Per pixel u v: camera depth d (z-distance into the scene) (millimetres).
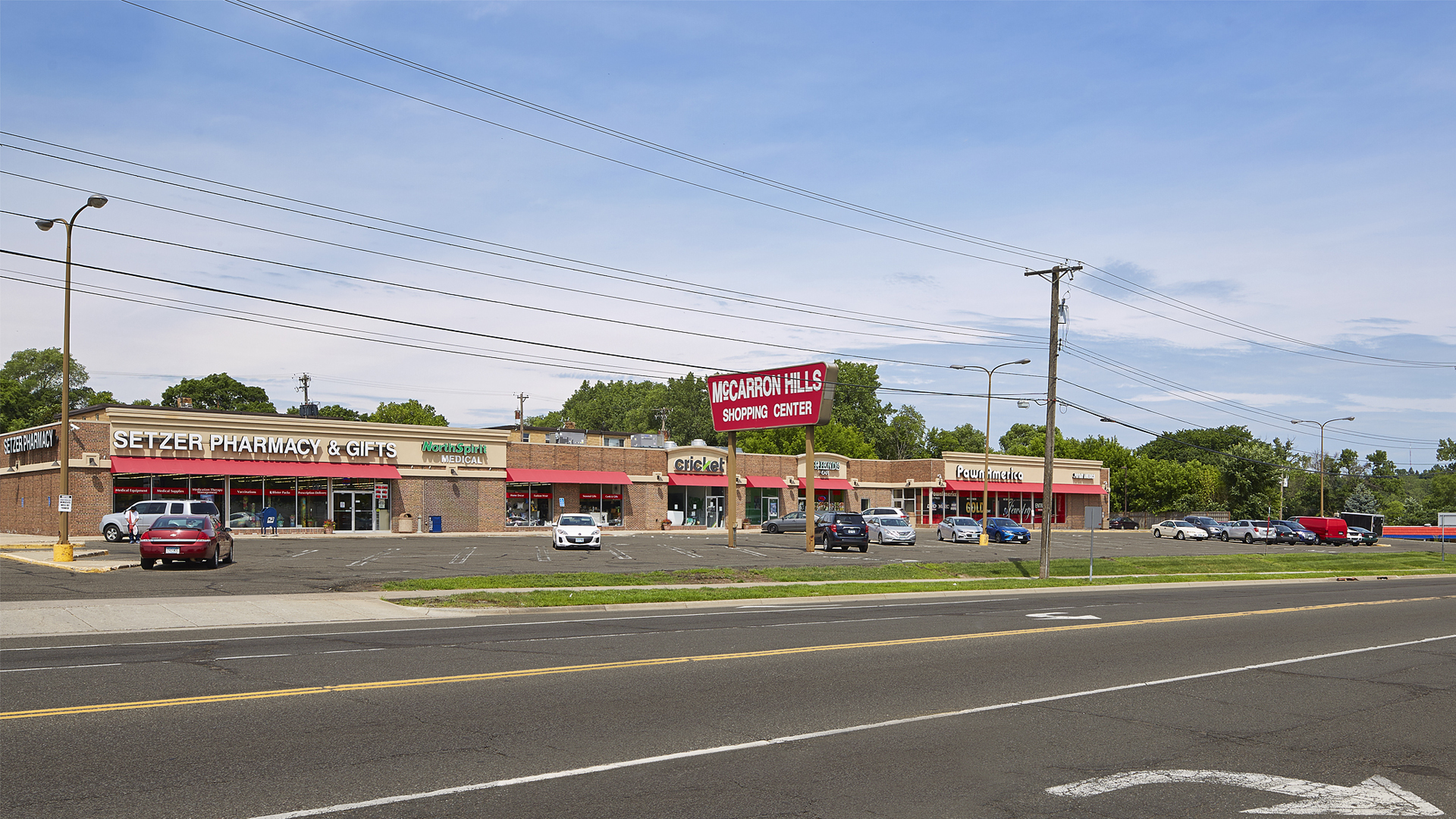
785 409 45375
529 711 9875
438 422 118688
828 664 13273
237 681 11195
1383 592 30953
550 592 22953
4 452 52406
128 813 6406
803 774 7723
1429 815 7012
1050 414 34750
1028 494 88125
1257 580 38750
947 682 11977
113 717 9180
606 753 8242
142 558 28062
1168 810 7008
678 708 10164
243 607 19047
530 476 61438
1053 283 34906
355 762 7762
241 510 51031
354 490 54781
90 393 113750
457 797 6914
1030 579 33094
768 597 25250
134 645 14391
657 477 67500
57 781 7098
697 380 146375
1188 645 16156
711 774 7680
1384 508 120938
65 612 17703
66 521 29672
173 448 48531
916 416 137625
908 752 8500
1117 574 37750
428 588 23453
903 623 18688
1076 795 7316
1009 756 8453
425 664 12633
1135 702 11008
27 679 11203
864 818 6668
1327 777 7988
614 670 12430
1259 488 108938
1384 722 10227
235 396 104000
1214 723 10023
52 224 29984
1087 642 16219
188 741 8336
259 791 6938
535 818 6480
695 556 38781
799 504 76562
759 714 9914
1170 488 104812
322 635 15891
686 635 16312
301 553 36531
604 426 157500
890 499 83312
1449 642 17156
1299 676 13141
